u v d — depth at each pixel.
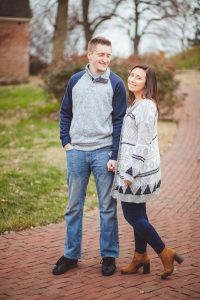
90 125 3.95
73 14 24.95
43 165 8.74
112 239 4.07
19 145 10.66
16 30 26.67
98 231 5.30
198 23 12.87
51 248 4.75
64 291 3.69
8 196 6.70
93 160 3.99
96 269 4.14
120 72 12.80
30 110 16.53
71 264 4.16
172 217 5.84
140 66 3.84
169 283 3.80
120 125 3.97
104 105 3.94
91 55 3.94
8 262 4.37
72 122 4.05
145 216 3.83
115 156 3.92
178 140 11.34
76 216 4.11
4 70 26.62
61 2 19.47
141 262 3.96
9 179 7.66
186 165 8.85
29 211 6.10
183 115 15.62
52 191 7.09
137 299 3.51
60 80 13.44
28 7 26.47
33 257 4.50
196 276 3.94
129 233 5.21
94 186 7.40
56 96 13.84
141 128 3.64
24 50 27.08
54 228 5.45
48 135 11.82
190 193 7.00
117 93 3.97
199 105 18.03
